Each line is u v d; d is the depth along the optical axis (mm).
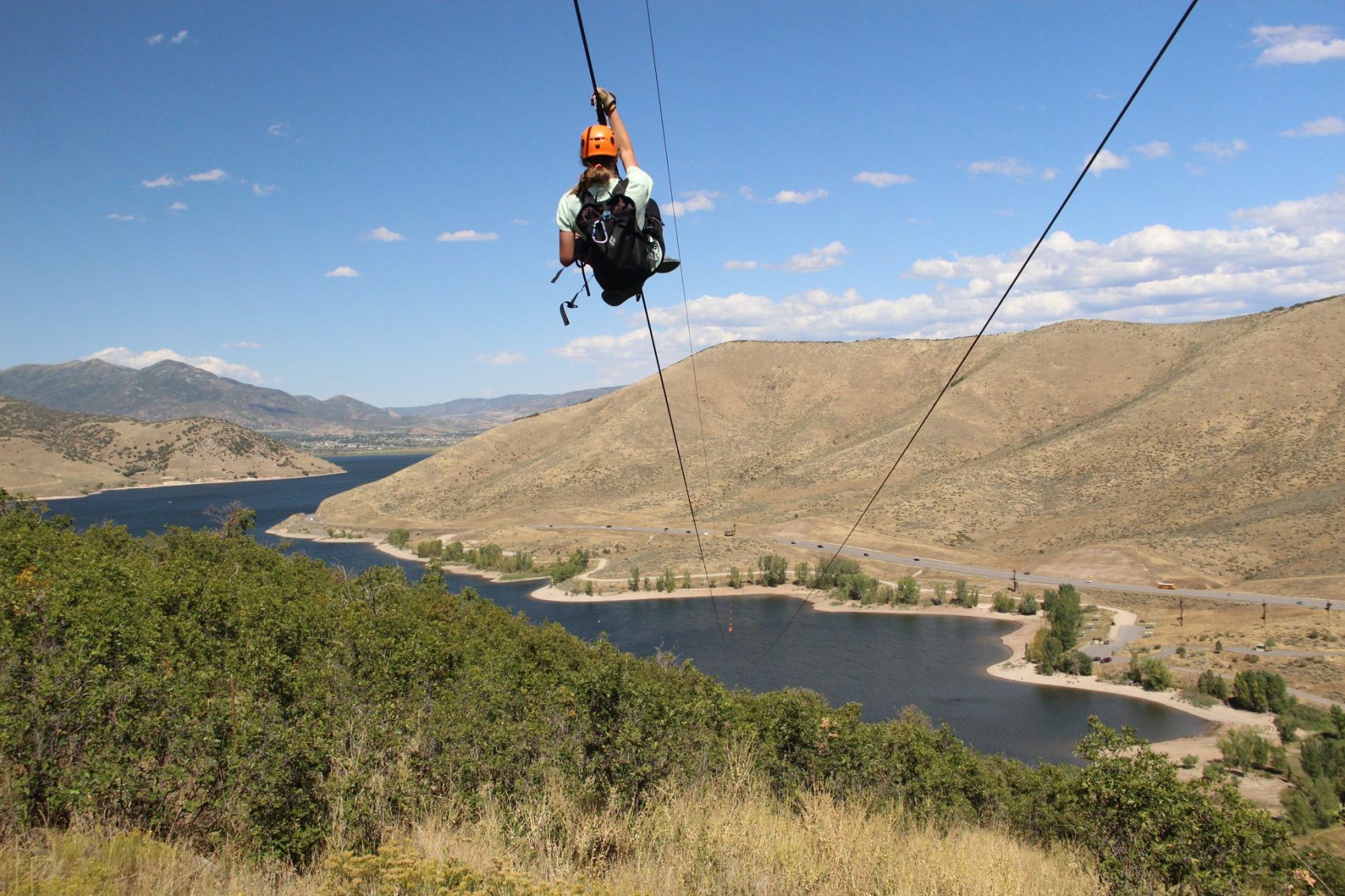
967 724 63500
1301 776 48000
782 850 8289
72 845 7262
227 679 12469
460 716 12273
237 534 78250
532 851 8180
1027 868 10602
